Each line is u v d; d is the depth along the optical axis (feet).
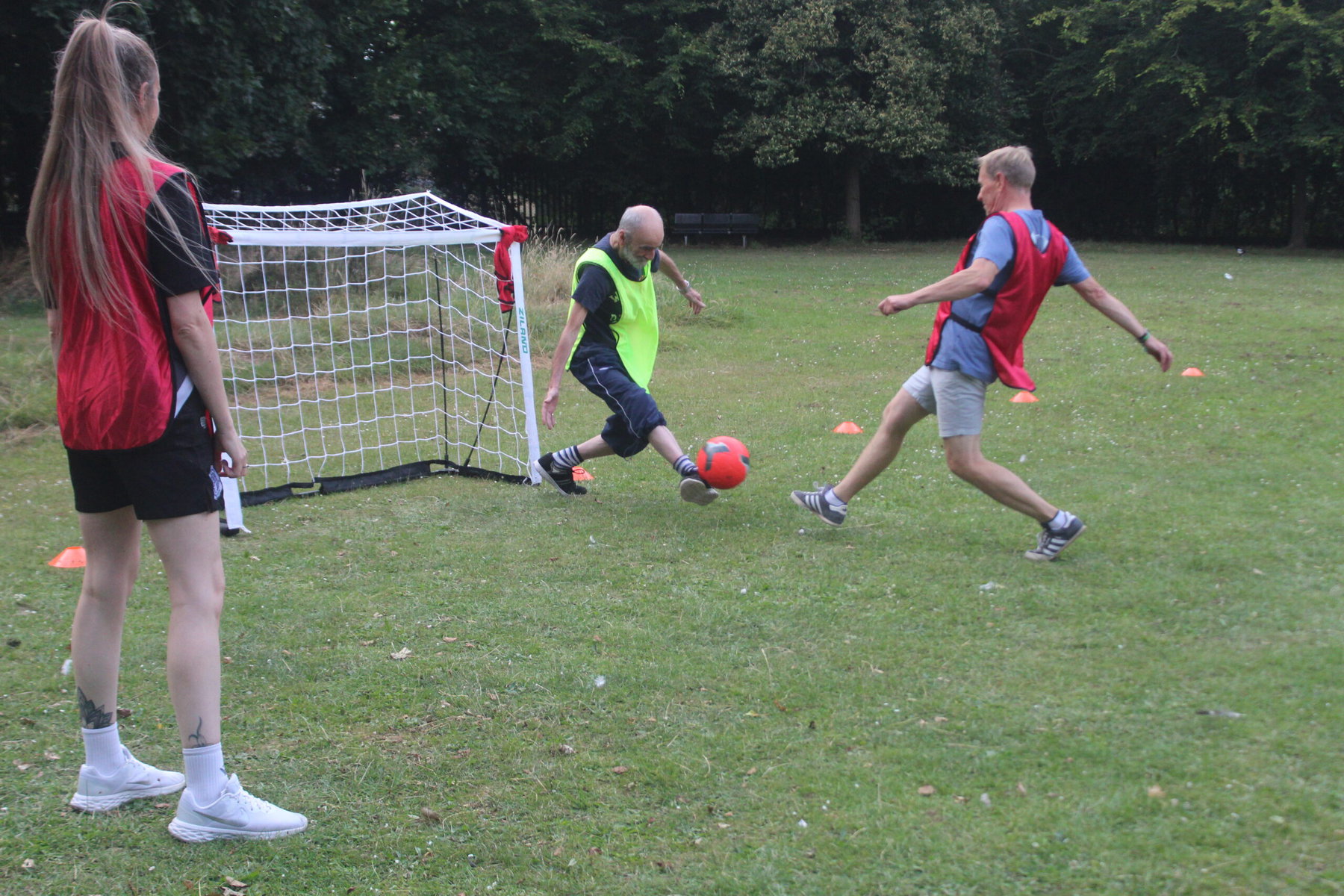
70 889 8.09
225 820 8.69
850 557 15.39
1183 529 16.05
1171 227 92.99
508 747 10.12
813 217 97.81
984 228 14.20
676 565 15.33
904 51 78.89
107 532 8.89
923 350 36.17
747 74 79.41
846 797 9.04
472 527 17.69
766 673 11.57
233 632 13.05
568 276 44.32
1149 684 10.93
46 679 11.84
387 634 12.98
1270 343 33.81
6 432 25.03
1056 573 14.35
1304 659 11.35
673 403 28.09
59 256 8.09
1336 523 16.05
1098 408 25.40
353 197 64.69
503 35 79.10
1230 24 74.84
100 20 8.21
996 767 9.41
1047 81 89.25
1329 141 72.54
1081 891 7.66
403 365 33.42
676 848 8.43
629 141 87.76
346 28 57.77
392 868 8.33
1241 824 8.36
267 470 22.48
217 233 17.94
